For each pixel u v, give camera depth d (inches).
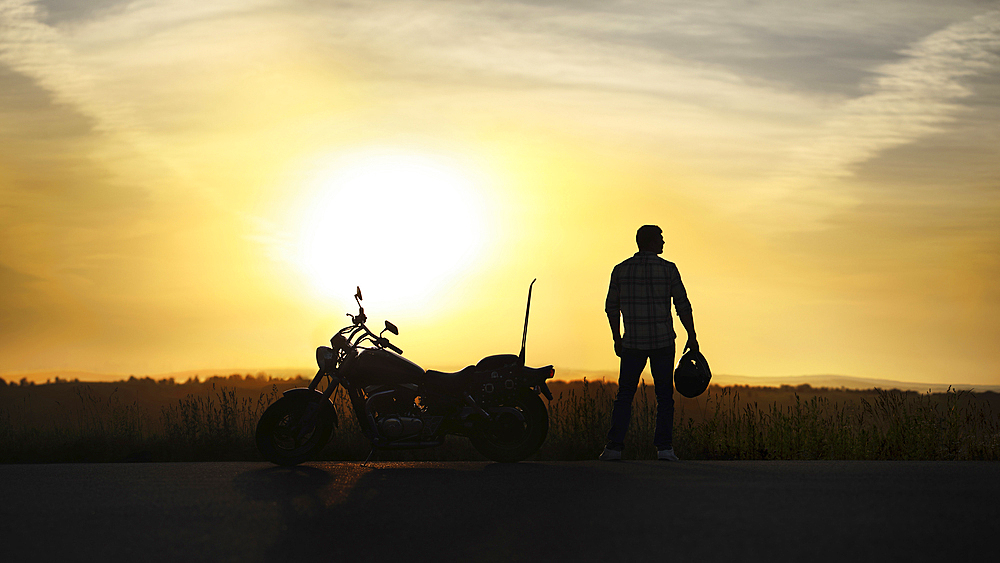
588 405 435.2
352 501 243.4
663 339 358.0
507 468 317.7
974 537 190.9
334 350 346.0
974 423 409.7
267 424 335.3
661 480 277.6
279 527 210.2
